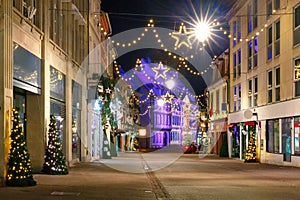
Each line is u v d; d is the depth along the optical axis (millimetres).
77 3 29781
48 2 20828
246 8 35781
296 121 25797
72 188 14219
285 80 27234
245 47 36188
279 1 28234
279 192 13914
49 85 20875
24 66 17188
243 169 24484
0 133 14219
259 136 32250
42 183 15539
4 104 14359
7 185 14344
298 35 25375
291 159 26516
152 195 12977
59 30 23797
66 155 24953
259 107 32344
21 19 16547
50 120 19719
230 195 13102
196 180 17812
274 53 29281
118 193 13266
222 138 45344
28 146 19641
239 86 38844
